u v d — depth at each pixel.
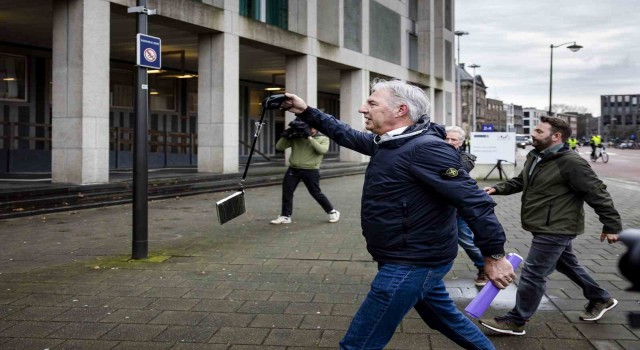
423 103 2.77
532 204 4.16
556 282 5.57
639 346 3.86
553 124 4.15
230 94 17.80
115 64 23.48
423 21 36.12
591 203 4.05
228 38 17.70
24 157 17.73
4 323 4.35
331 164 24.88
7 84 19.81
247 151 32.53
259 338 4.04
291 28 22.73
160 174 16.25
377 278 2.68
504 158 20.41
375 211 2.66
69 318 4.48
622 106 185.25
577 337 4.05
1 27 17.20
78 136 12.73
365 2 27.80
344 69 27.66
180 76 23.06
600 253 7.07
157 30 18.06
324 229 8.95
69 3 12.81
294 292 5.24
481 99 125.62
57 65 12.98
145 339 4.02
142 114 6.55
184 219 10.04
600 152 39.94
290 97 3.32
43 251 7.15
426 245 2.62
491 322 4.11
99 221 9.70
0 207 9.88
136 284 5.51
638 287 1.66
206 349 3.83
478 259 5.41
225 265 6.36
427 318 2.91
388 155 2.65
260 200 13.13
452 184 2.52
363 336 2.67
